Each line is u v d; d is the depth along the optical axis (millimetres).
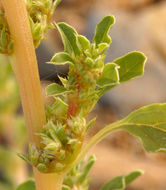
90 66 135
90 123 141
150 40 753
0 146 309
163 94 700
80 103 139
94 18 816
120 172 565
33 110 139
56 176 144
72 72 138
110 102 688
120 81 144
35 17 142
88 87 137
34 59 138
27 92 139
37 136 140
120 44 747
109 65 135
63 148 139
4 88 299
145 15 799
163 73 716
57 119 141
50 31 698
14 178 314
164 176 553
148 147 142
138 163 584
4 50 136
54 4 144
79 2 874
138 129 145
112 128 145
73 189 167
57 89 136
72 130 139
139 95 693
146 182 539
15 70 138
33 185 172
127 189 532
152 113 144
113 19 143
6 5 135
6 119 307
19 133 311
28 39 137
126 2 858
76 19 840
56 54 137
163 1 866
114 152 602
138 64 144
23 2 135
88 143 143
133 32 763
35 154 139
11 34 136
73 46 140
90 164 170
